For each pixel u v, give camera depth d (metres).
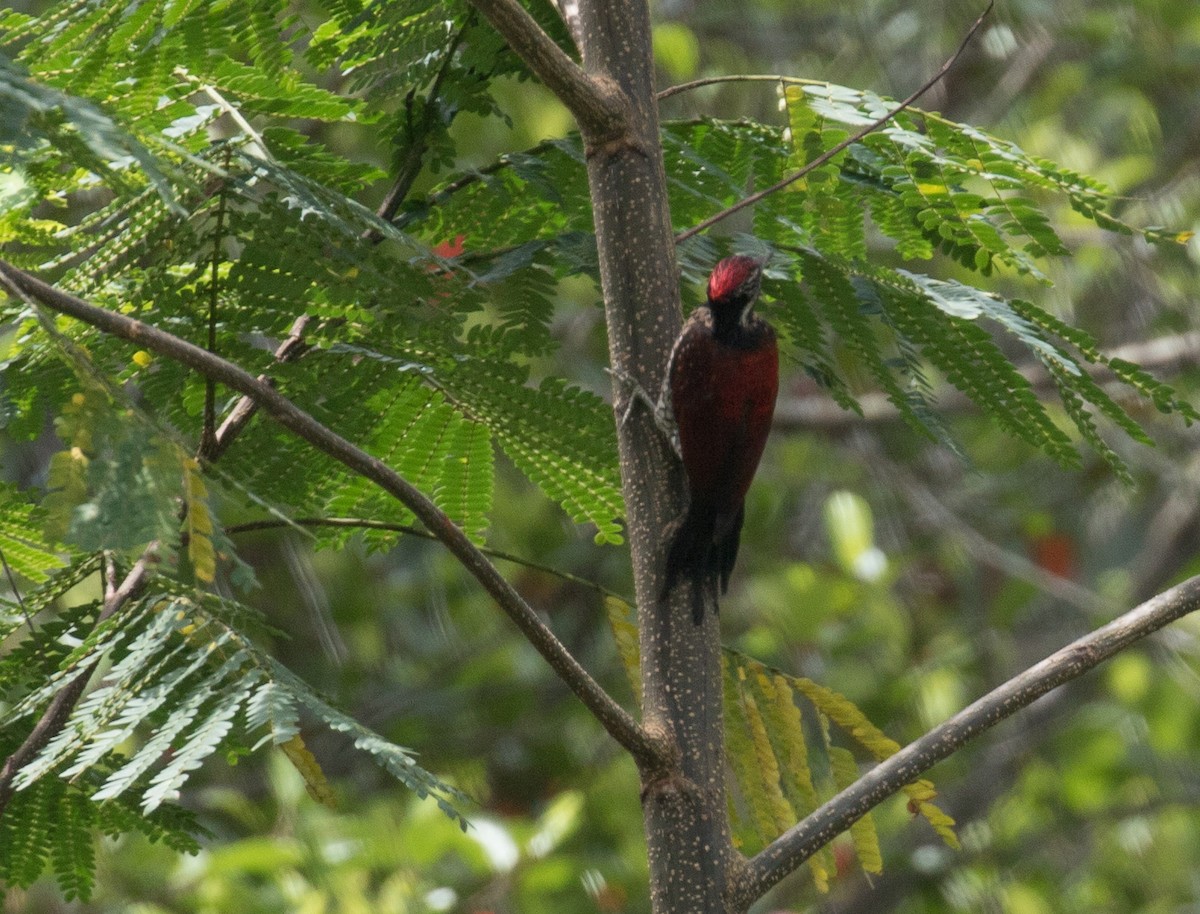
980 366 7.19
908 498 18.41
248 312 6.37
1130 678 17.97
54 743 5.21
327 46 7.56
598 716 5.50
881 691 16.52
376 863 13.03
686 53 17.22
